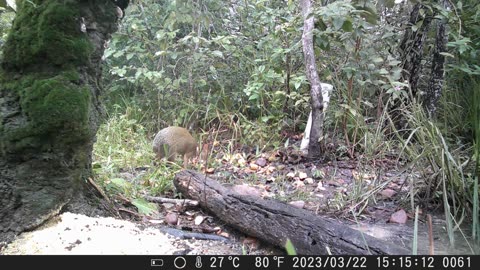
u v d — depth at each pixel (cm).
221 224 299
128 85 626
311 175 423
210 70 551
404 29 496
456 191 317
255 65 541
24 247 225
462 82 556
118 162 417
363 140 457
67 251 223
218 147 494
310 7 432
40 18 237
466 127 488
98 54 258
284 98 523
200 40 521
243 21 581
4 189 235
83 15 246
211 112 541
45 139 234
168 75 580
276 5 577
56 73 238
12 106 234
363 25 407
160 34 513
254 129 504
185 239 267
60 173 243
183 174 341
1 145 232
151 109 571
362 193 353
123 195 313
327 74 472
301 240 241
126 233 248
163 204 325
